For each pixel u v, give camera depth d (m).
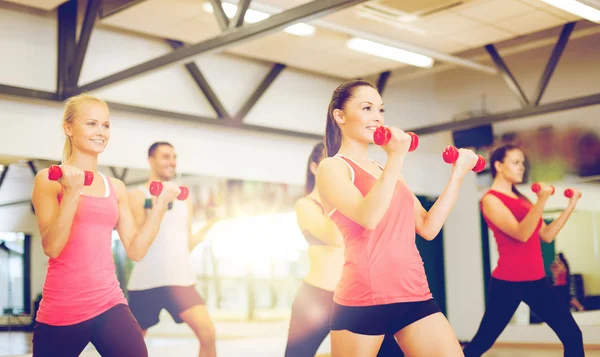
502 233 4.00
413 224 2.17
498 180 4.16
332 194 2.10
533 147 8.66
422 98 9.80
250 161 7.80
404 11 6.16
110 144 6.62
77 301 2.50
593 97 7.05
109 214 2.64
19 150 6.02
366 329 2.08
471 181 9.43
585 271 8.03
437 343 2.04
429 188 9.70
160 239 4.75
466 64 7.64
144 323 4.81
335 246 3.45
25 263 5.79
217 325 6.86
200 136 7.36
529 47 8.00
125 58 6.90
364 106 2.22
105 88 6.20
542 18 6.43
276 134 8.10
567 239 8.22
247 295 7.21
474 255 9.34
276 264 7.59
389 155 1.94
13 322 5.63
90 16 6.27
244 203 7.59
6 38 6.07
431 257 9.64
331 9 4.52
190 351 6.57
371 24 6.52
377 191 1.94
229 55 7.84
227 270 7.10
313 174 3.65
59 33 6.38
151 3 5.91
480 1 5.94
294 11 4.71
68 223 2.41
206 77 7.59
